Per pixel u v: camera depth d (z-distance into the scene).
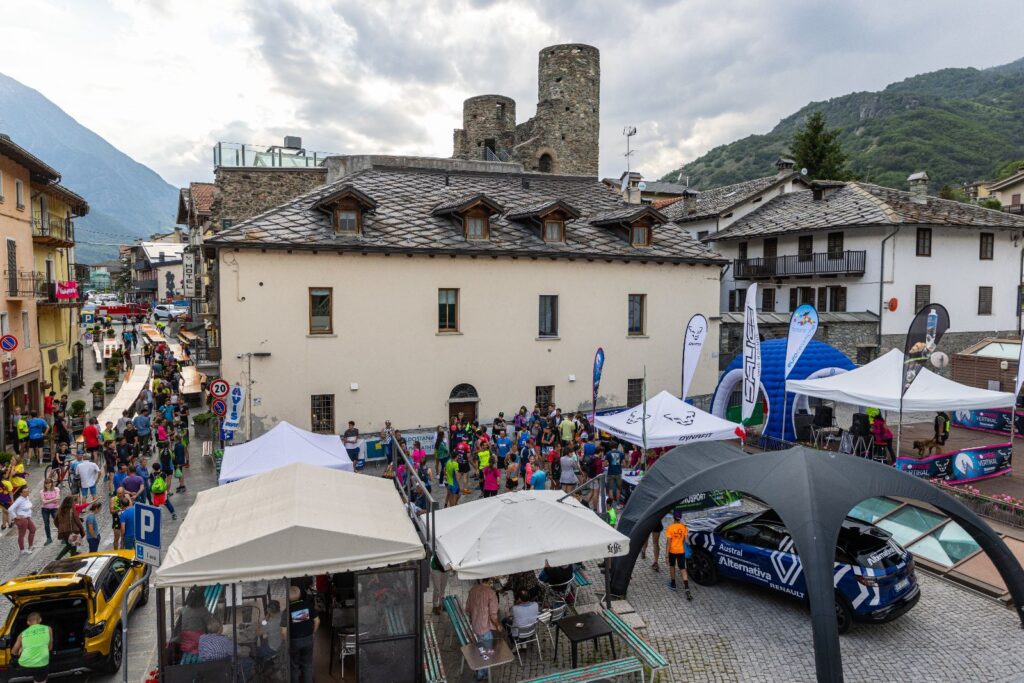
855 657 9.78
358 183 23.83
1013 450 21.45
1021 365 18.41
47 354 29.41
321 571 7.84
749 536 11.78
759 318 32.47
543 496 10.77
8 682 8.91
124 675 9.05
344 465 14.26
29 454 21.98
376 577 8.32
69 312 34.78
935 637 10.34
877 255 31.62
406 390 21.17
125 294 94.56
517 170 29.16
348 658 9.02
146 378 31.38
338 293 20.16
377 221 21.55
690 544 12.55
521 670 9.72
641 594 12.06
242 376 19.30
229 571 7.55
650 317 24.77
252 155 31.73
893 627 10.66
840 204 34.84
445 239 21.58
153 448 22.02
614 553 9.69
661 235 26.03
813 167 57.50
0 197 23.14
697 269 25.53
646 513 11.59
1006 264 35.12
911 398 18.12
